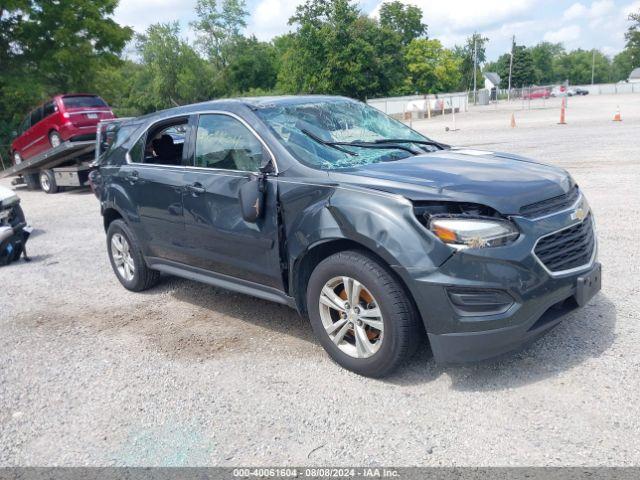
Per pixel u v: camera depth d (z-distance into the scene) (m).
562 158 12.90
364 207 3.59
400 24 77.94
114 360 4.49
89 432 3.51
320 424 3.39
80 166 13.99
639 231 6.84
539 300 3.41
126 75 71.69
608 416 3.21
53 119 17.03
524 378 3.68
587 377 3.63
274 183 4.12
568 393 3.47
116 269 6.25
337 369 4.02
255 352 4.42
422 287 3.38
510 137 18.94
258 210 4.13
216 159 4.70
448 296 3.36
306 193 3.92
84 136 16.12
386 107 45.00
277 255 4.17
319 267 3.90
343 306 3.86
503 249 3.32
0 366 4.55
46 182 14.95
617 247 6.29
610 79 149.62
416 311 3.59
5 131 28.47
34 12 27.44
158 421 3.57
